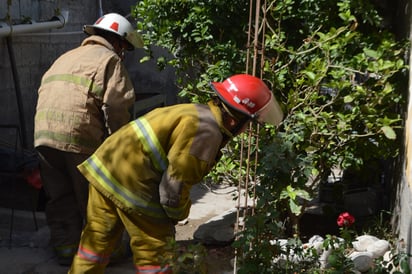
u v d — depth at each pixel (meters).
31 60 7.01
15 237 5.22
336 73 4.88
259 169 4.53
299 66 5.30
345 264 3.72
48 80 4.56
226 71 5.36
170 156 3.40
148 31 6.00
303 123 4.86
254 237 3.79
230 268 4.82
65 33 7.84
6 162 5.33
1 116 6.39
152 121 3.56
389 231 5.34
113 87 4.40
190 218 6.11
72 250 4.71
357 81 5.63
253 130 4.73
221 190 7.16
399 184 5.04
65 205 4.72
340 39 4.90
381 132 4.95
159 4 5.74
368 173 5.88
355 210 6.02
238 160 5.19
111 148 3.66
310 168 4.55
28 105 6.99
